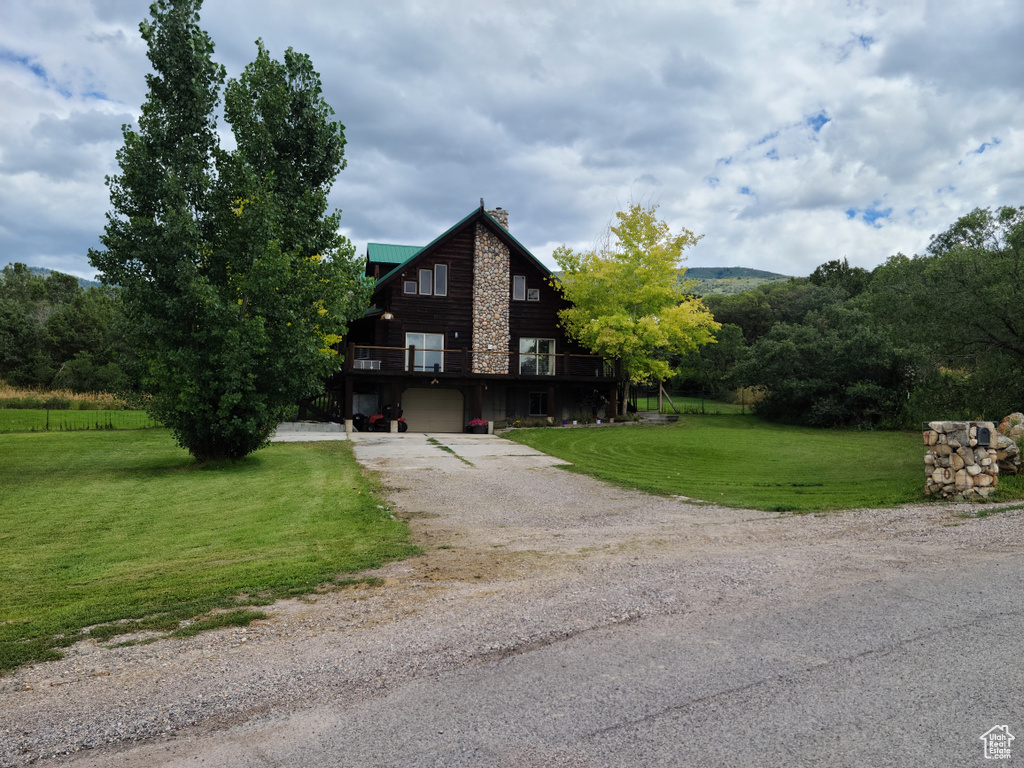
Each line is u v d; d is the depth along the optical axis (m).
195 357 14.72
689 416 33.06
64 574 6.96
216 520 9.84
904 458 17.75
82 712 3.47
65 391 43.69
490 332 28.88
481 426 26.08
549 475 14.75
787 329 32.88
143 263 14.85
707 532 8.30
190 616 5.14
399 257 32.00
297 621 4.96
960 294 13.88
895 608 4.86
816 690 3.53
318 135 16.66
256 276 14.59
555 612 4.98
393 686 3.72
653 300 28.61
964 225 15.73
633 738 3.05
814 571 5.99
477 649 4.26
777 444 21.55
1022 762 2.77
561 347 30.31
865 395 26.94
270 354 15.43
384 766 2.85
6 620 5.26
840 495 11.36
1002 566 5.99
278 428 24.70
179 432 15.94
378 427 26.69
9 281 77.44
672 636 4.41
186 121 15.70
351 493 12.00
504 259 29.28
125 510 10.66
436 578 6.20
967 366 15.10
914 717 3.20
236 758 2.96
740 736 3.05
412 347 26.48
